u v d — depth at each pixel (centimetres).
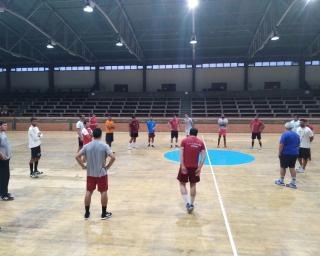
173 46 2733
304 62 2927
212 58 3066
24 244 480
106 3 1822
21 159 1208
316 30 2309
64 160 1186
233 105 2838
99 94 3141
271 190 773
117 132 2441
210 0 1797
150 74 3212
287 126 794
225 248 463
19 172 976
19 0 1769
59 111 2938
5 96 3303
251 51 2717
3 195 693
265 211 621
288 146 792
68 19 2114
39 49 2867
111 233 517
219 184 831
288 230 529
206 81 3136
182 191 621
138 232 521
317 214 604
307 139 955
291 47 2748
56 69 3350
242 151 1425
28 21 1772
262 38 2192
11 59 3200
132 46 2472
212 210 626
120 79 3256
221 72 3109
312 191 764
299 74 2970
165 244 477
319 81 2967
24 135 2205
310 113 2584
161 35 2441
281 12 1830
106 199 578
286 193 746
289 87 3009
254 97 2956
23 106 3075
